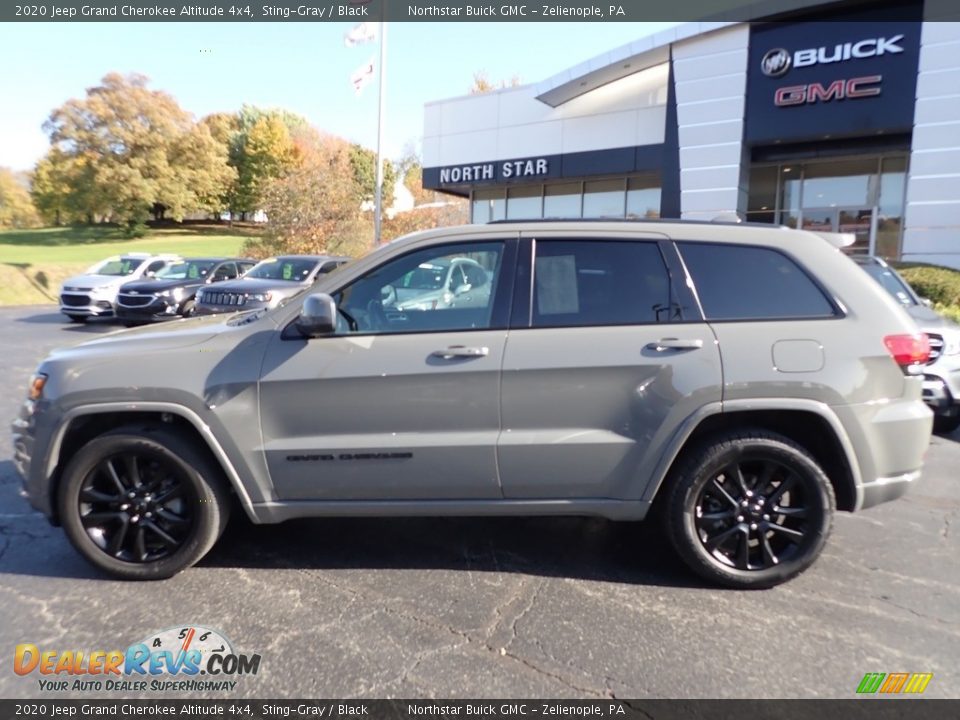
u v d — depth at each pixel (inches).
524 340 133.6
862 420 131.1
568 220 143.4
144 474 139.9
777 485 136.9
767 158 730.8
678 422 131.2
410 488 136.6
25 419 139.9
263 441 135.6
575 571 146.6
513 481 135.6
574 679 108.4
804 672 110.3
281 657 113.8
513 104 903.1
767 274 137.3
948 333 250.1
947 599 134.6
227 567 147.2
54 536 163.0
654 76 797.2
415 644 117.8
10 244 2128.4
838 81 646.5
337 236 1175.6
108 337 150.2
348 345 134.6
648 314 135.3
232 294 451.8
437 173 973.2
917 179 618.5
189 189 2274.9
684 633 121.7
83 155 2091.5
